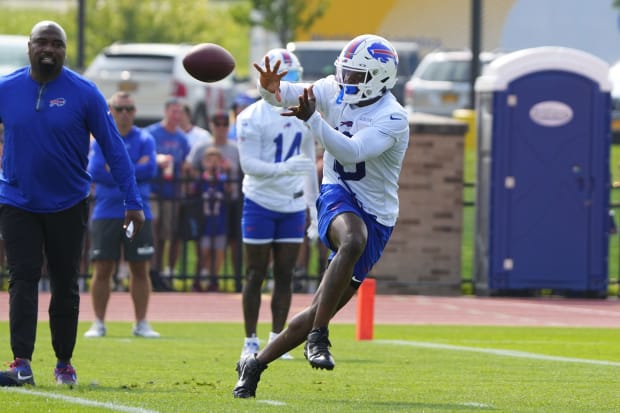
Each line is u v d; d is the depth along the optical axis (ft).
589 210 177.27
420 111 339.36
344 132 76.84
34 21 588.09
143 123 289.94
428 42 401.90
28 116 78.07
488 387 85.92
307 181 105.29
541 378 92.07
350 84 75.82
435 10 399.85
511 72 175.01
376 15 405.39
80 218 80.28
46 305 156.56
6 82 78.95
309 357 72.59
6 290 176.55
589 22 386.32
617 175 278.67
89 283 185.16
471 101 303.27
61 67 78.79
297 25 405.80
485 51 394.93
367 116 76.48
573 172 176.55
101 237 123.54
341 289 73.10
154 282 178.29
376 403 75.56
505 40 391.86
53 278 80.79
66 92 78.59
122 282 176.35
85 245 177.58
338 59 76.28
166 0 553.64
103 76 290.35
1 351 106.73
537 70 175.01
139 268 124.98
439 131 182.29
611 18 384.06
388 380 89.61
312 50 337.72
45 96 78.28
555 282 177.88
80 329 133.39
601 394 82.89
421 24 402.31
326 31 407.44
